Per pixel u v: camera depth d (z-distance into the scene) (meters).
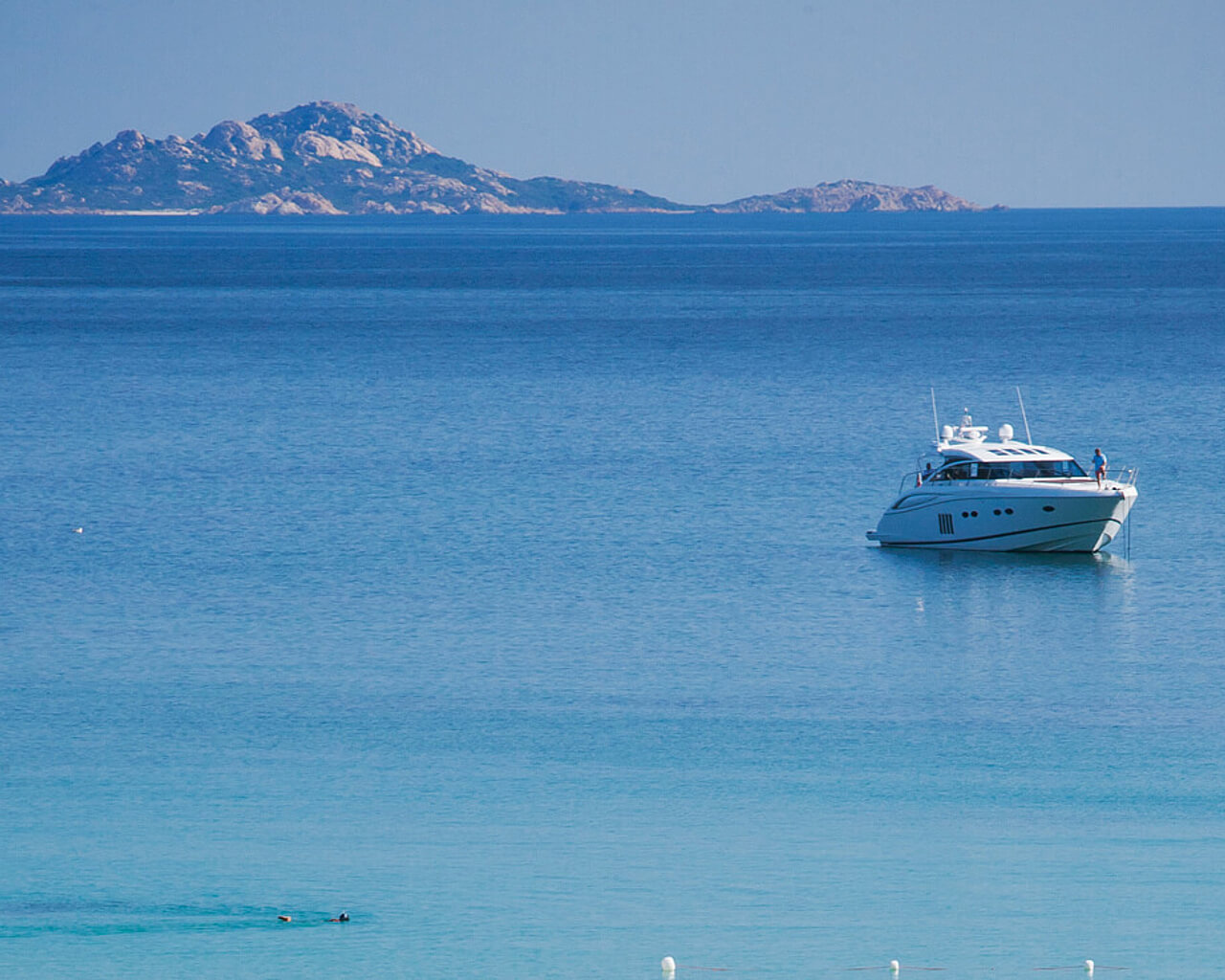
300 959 116.69
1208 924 122.19
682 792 149.12
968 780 152.25
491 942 119.06
